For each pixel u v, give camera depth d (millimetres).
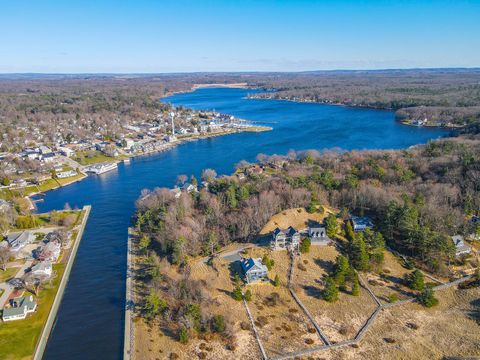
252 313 98750
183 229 132375
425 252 118188
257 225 137000
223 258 120625
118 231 158625
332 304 102000
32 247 144000
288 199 150125
